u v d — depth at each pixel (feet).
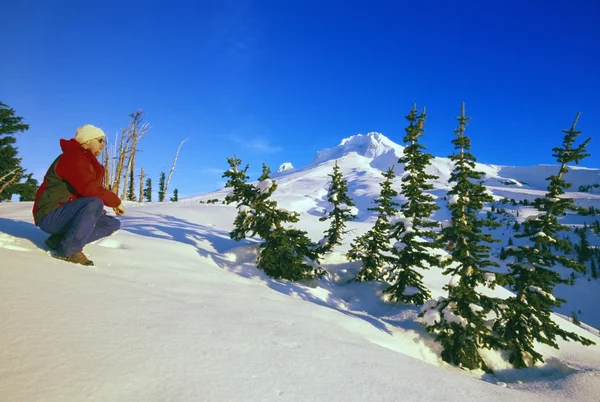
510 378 22.03
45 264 11.68
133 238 25.32
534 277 24.91
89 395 5.45
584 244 428.97
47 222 13.74
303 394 6.93
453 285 23.35
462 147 25.27
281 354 8.77
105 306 9.29
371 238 39.29
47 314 7.85
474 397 8.82
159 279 14.56
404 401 7.61
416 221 32.71
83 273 12.05
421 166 34.06
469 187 24.56
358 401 7.14
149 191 208.03
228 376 7.02
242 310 12.40
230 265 29.58
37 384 5.36
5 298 8.05
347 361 9.29
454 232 23.91
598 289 376.07
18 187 88.12
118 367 6.45
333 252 42.55
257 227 30.09
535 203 26.91
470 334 21.58
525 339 23.76
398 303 31.58
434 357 21.29
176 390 6.14
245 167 31.19
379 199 39.29
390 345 16.81
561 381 15.43
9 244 13.58
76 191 14.30
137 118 98.02
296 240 30.27
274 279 29.45
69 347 6.70
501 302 23.85
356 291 34.78
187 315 10.19
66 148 13.87
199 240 38.52
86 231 13.80
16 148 88.02
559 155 26.37
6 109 86.58
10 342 6.31
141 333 8.15
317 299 28.53
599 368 24.66
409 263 32.22
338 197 42.75
